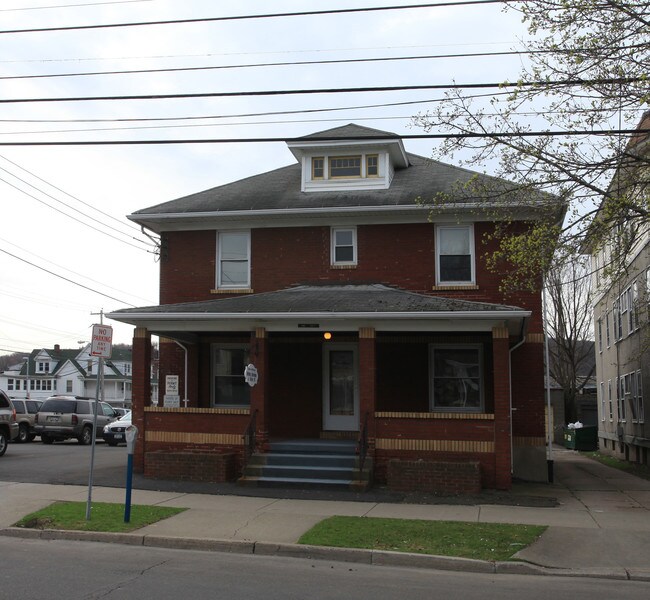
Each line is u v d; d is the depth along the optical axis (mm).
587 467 21688
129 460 10367
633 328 23906
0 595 6930
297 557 8969
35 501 11828
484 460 13680
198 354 17984
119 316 14992
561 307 35969
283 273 17828
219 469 14078
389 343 16938
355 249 17578
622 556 8836
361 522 10344
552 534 9797
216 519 10594
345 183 18656
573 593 7441
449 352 16797
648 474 19047
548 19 11047
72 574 7801
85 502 11750
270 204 17938
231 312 14594
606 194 11398
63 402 27406
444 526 10133
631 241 11711
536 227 12258
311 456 14188
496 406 13773
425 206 14781
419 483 13258
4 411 19953
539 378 16312
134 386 15414
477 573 8367
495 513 11359
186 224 18312
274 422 17281
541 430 16156
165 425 15148
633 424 24359
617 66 10992
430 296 16062
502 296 16688
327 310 14266
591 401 40375
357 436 16828
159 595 7016
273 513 11078
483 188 12203
